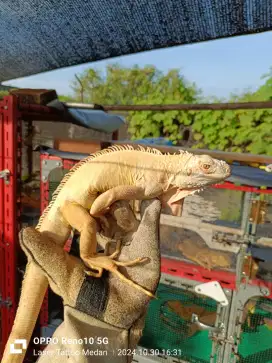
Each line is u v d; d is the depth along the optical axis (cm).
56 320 77
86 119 96
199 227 64
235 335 61
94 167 35
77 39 43
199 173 34
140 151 36
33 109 75
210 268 62
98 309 31
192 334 69
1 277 74
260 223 59
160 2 34
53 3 35
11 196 70
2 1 35
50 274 32
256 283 59
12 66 53
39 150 75
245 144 111
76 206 34
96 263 32
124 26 40
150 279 32
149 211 34
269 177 59
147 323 72
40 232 35
